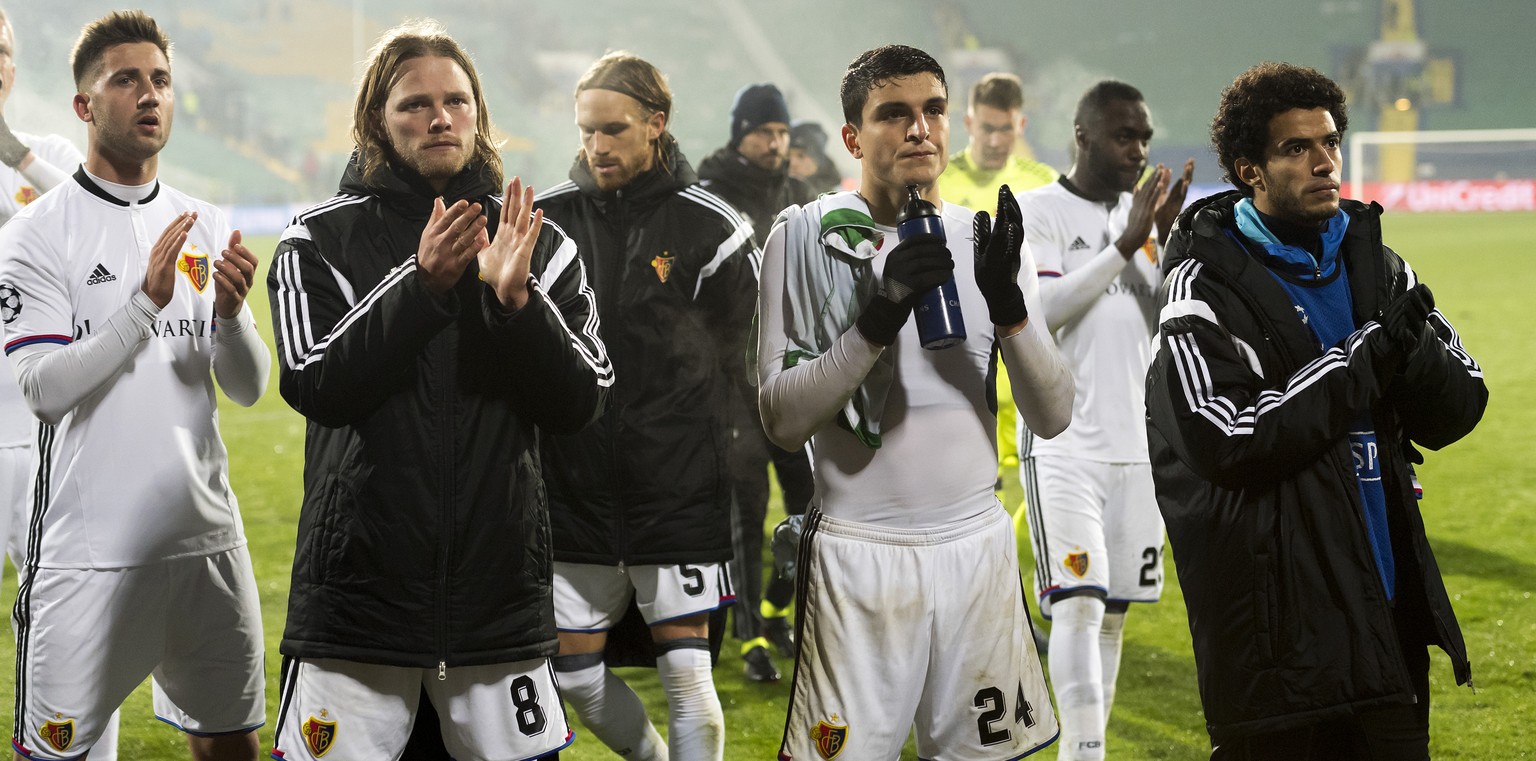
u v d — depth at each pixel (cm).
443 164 342
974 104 776
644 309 448
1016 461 750
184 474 405
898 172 330
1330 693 319
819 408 320
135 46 408
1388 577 336
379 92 345
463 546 332
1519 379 1395
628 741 460
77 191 411
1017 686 343
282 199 5141
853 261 336
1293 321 331
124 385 399
